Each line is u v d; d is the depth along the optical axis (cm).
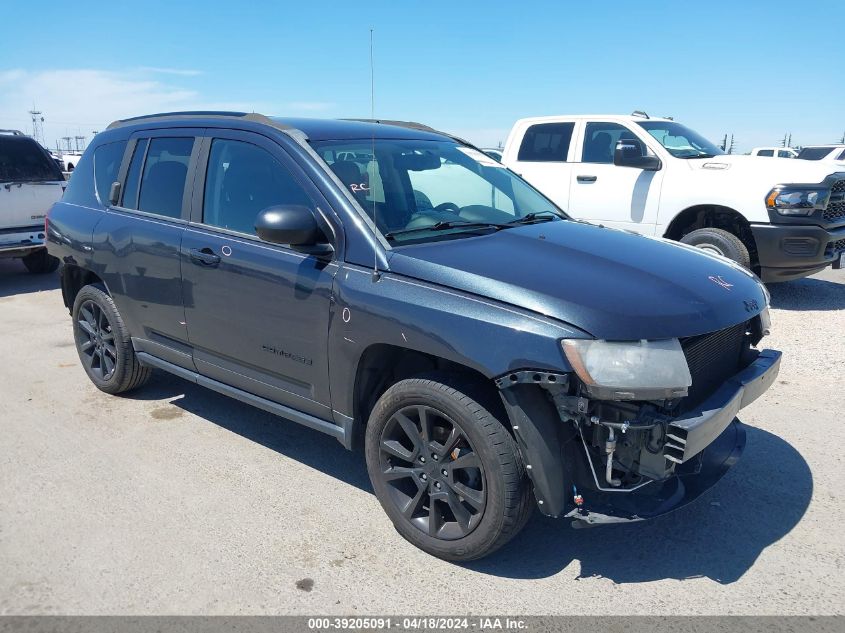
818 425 446
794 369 549
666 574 302
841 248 737
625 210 827
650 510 286
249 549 322
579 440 289
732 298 310
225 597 289
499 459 282
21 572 306
